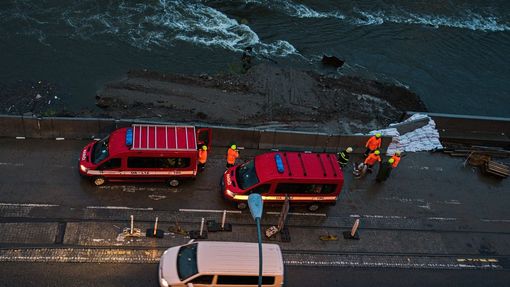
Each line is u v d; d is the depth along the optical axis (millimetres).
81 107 33219
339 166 23688
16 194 22344
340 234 23094
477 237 24172
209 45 42781
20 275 19047
